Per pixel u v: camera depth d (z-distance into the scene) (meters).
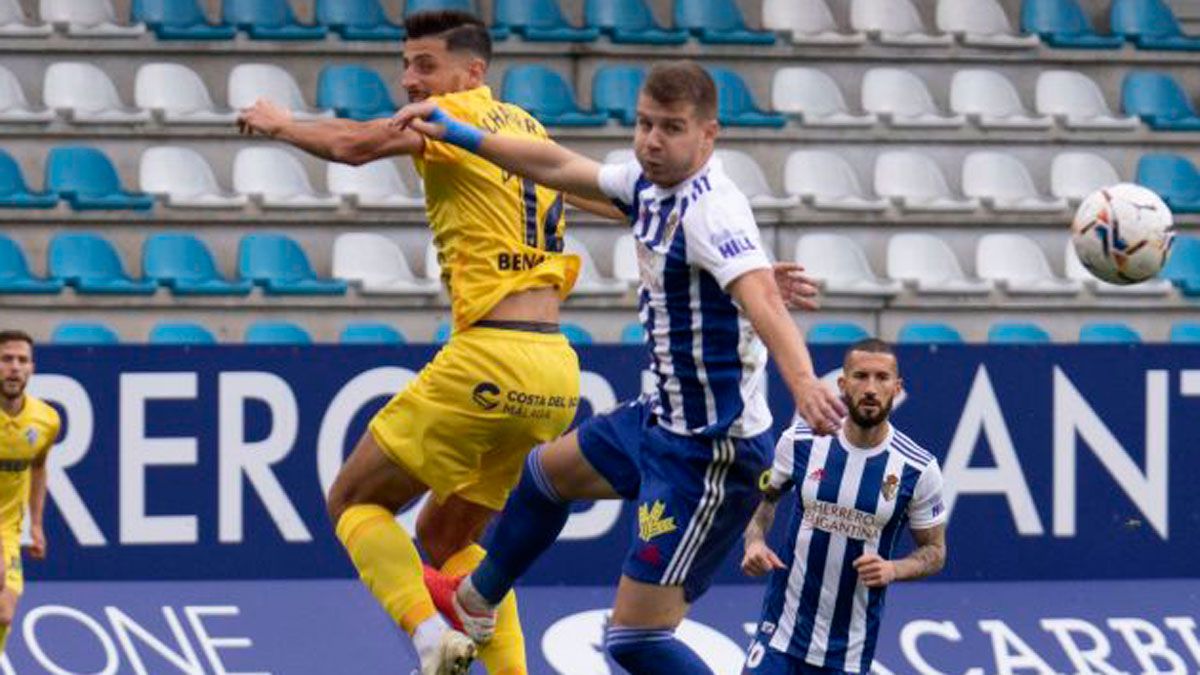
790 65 41.41
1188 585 32.34
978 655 30.91
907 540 31.80
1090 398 32.28
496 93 39.88
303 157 38.22
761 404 20.34
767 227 38.22
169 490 30.34
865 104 41.00
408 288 35.66
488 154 19.80
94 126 37.41
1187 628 31.75
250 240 36.31
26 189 36.84
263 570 30.48
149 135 37.66
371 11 41.06
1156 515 32.41
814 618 25.12
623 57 40.78
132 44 39.22
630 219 20.05
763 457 20.41
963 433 31.97
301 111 38.88
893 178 39.38
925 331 36.78
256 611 30.03
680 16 41.66
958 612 31.44
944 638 31.05
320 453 30.59
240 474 30.45
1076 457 32.25
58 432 29.92
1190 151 41.34
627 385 31.09
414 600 20.47
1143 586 32.22
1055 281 37.94
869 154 39.94
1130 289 37.81
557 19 41.38
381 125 20.17
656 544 20.33
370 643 29.92
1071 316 37.75
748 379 19.97
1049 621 31.52
